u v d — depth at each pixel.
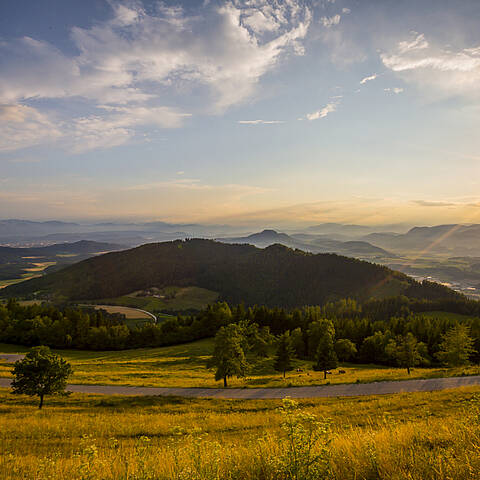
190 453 6.27
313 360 87.94
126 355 96.69
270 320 122.38
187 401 35.19
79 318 124.62
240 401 34.81
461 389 28.30
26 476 9.67
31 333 111.06
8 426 23.52
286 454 5.27
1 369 62.06
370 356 86.94
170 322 123.69
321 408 26.27
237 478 5.99
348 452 6.50
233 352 48.16
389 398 28.31
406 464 5.80
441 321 112.06
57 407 33.12
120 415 28.64
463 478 4.96
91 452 6.53
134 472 6.48
